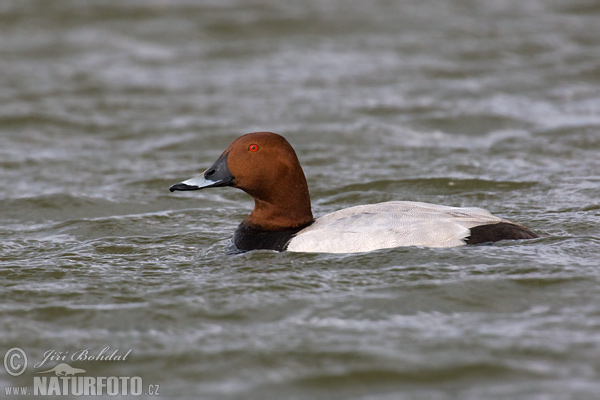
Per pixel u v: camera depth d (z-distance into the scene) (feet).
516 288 27.76
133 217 41.04
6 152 55.06
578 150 51.47
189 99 66.23
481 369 23.09
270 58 77.41
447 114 60.59
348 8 93.66
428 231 30.35
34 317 27.86
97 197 44.83
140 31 85.46
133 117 62.28
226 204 43.65
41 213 42.91
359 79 70.59
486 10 93.25
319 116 60.80
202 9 92.27
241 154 33.47
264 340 25.41
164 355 24.93
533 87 67.46
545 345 24.13
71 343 26.02
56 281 31.01
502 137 55.47
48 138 58.29
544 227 35.35
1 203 44.29
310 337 25.43
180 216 41.19
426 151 52.95
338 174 48.57
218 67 75.20
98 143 56.95
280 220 33.78
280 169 33.40
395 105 63.10
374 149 53.78
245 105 64.34
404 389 22.45
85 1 94.63
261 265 30.83
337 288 28.66
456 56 76.79
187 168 50.78
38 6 92.68
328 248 30.86
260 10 91.97
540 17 90.17
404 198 43.32
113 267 32.63
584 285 27.76
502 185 44.55
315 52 78.89
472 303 27.14
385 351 24.29
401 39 82.48
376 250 30.22
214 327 26.58
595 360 23.17
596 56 75.77
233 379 23.41
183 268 32.12
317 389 22.68
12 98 66.64
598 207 38.70
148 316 27.55
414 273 28.89
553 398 21.45
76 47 81.10
